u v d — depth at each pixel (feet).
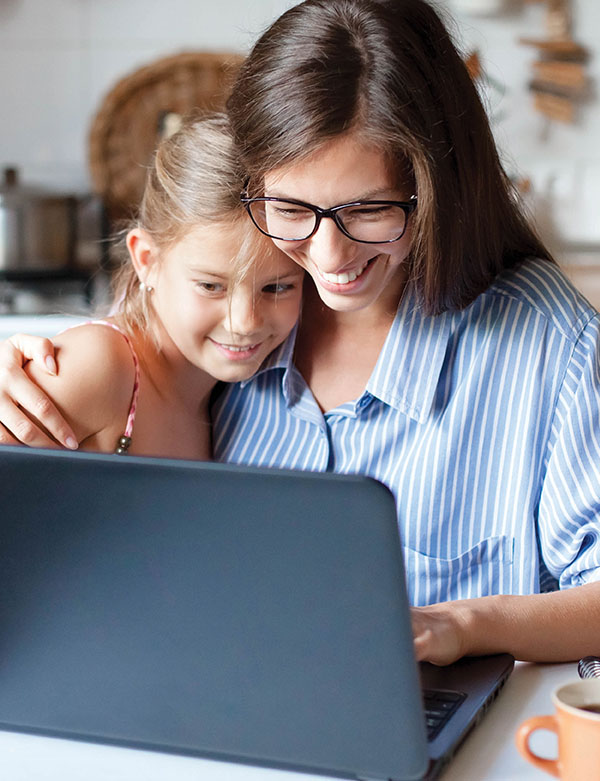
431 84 3.41
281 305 4.03
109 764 2.64
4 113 11.23
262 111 3.39
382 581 2.37
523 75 11.23
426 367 3.95
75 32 11.09
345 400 4.18
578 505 3.69
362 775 2.52
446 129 3.49
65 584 2.59
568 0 11.12
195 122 4.35
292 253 3.61
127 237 4.32
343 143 3.27
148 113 9.74
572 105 11.34
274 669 2.50
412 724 2.44
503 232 4.05
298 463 4.23
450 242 3.60
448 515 3.94
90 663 2.64
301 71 3.32
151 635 2.57
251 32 4.64
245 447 4.40
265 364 4.28
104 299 8.54
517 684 3.08
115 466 2.46
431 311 3.83
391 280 4.01
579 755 2.32
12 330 6.83
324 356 4.23
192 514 2.44
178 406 4.35
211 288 4.00
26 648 2.68
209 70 9.72
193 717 2.60
